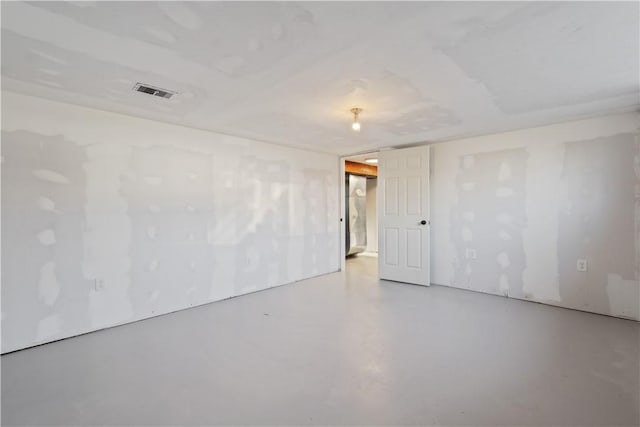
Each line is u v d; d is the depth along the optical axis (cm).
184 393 195
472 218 414
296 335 281
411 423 167
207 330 294
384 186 484
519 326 296
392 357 238
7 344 250
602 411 175
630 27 163
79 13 147
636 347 251
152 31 164
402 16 151
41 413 177
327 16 151
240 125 348
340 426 166
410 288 436
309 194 504
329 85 235
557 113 309
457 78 224
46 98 263
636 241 307
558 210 350
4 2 138
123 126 307
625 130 311
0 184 247
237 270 405
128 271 312
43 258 266
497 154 391
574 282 342
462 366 224
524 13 150
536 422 167
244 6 143
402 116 313
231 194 397
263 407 182
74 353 249
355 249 712
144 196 322
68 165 277
